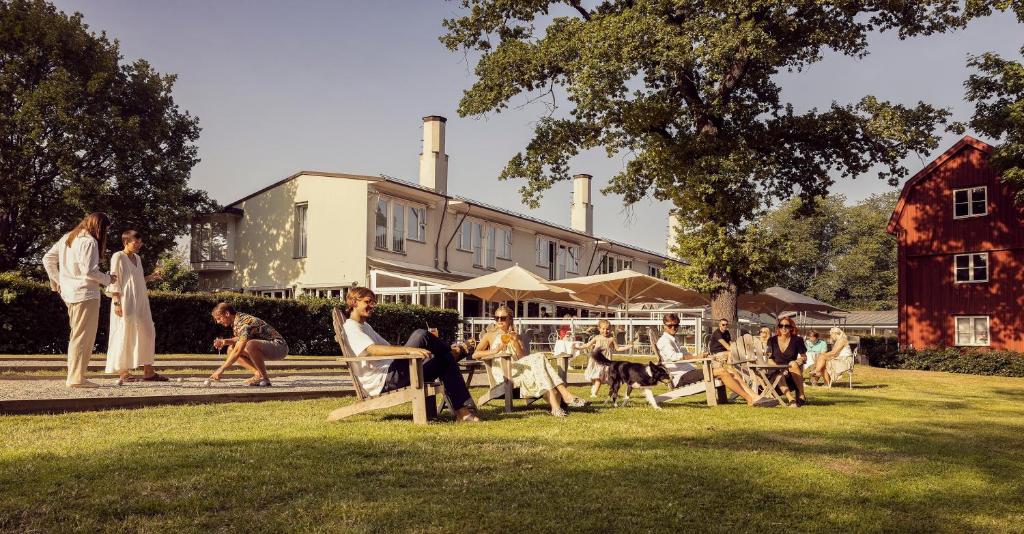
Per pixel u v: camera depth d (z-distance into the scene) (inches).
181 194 1274.6
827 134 1008.9
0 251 1150.3
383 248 1237.7
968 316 1275.8
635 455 234.4
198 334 754.2
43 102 1136.2
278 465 200.1
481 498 173.5
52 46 1190.9
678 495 184.4
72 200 1132.5
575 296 1128.8
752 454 245.1
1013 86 1058.1
